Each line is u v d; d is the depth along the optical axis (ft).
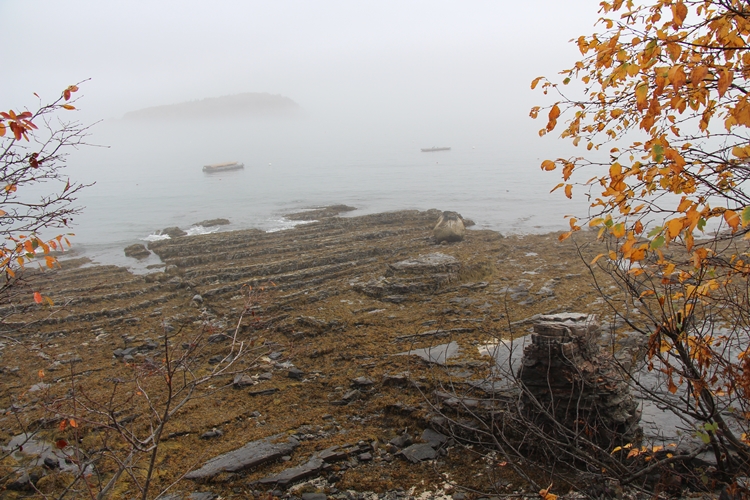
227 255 154.71
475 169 401.08
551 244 155.33
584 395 49.67
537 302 102.22
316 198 287.07
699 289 23.75
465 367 72.69
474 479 52.70
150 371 39.50
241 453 60.29
